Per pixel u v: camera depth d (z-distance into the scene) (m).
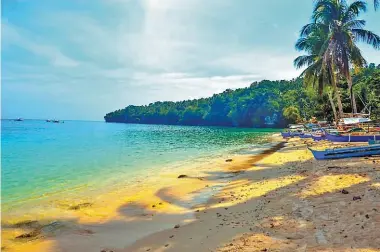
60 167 21.97
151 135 69.06
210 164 23.42
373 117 47.53
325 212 8.49
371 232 6.59
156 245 8.14
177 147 38.38
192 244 7.81
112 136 63.78
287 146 34.78
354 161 16.17
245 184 15.20
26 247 8.36
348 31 31.73
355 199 9.10
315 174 14.19
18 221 10.46
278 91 128.88
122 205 12.52
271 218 8.83
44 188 15.59
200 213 10.94
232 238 7.73
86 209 11.95
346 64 31.42
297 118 90.44
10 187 15.72
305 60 39.97
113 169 21.44
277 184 13.73
